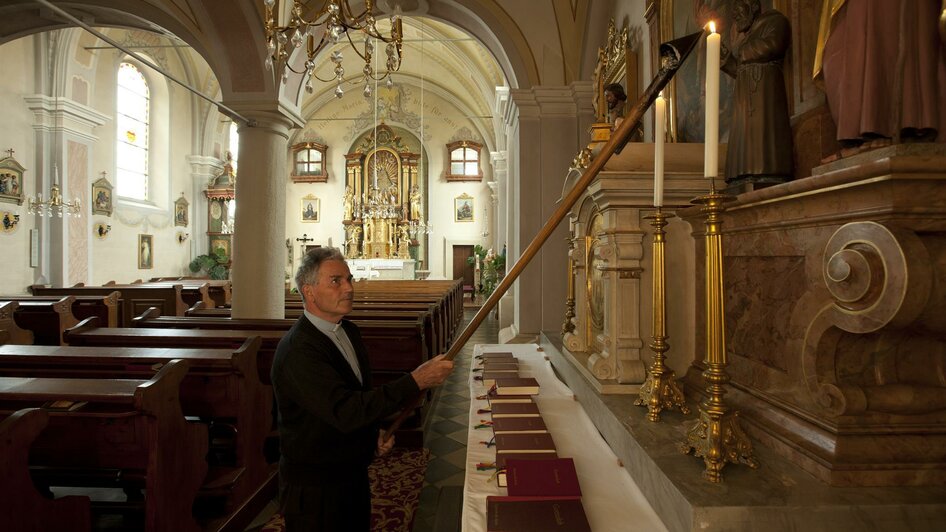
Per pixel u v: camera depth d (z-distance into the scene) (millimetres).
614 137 1673
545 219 6129
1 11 6219
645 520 1480
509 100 6555
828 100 1765
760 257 1870
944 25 1439
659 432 1796
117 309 7957
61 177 10797
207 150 16516
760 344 1860
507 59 6262
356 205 19766
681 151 2684
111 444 2184
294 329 1800
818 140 2068
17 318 6391
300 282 1799
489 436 2150
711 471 1401
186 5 5535
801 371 1596
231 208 16828
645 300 2443
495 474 1729
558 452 1965
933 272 1160
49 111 10703
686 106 3400
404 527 2770
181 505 2361
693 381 2281
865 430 1396
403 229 19453
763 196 1645
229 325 4738
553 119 6137
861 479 1354
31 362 2939
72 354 3000
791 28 2211
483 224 19844
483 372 3078
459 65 16688
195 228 16297
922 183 1180
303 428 1714
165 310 8930
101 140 12453
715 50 1438
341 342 1868
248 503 2900
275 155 5836
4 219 9875
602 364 2410
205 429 2584
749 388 1898
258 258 5695
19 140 10281
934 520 1271
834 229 1449
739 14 2297
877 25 1519
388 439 1975
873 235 1239
